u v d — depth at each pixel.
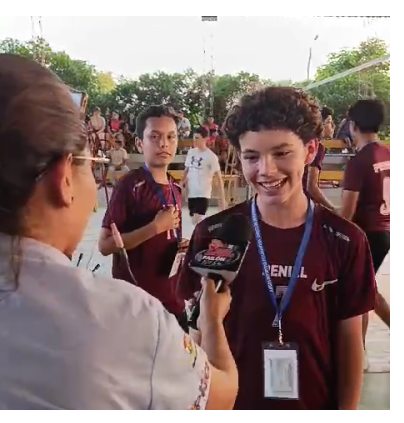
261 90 1.48
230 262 1.06
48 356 0.61
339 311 1.49
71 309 0.63
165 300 1.57
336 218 1.47
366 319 1.62
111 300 0.65
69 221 0.68
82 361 0.61
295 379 1.47
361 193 1.64
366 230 1.66
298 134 1.46
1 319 0.62
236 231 1.14
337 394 1.51
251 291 1.48
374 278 1.47
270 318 1.47
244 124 1.48
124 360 0.63
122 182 1.67
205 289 1.06
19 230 0.65
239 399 1.48
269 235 1.47
